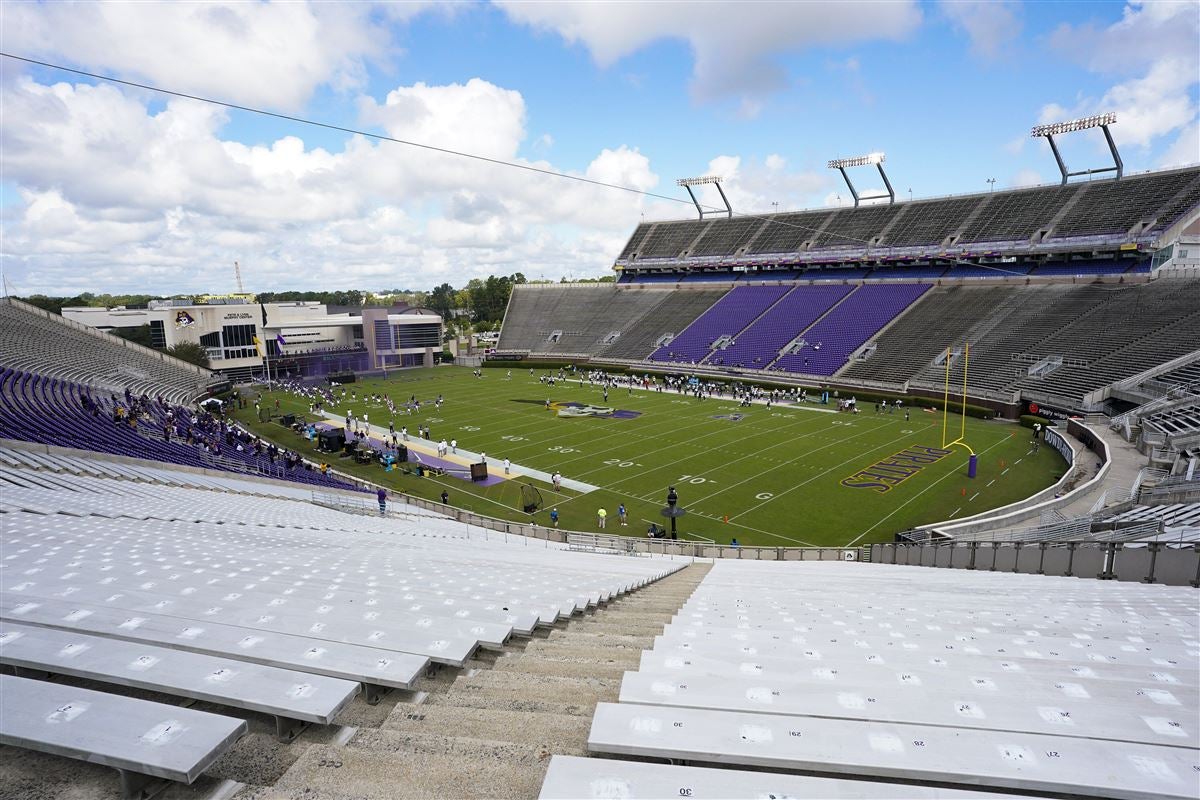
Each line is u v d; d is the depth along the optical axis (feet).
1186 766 9.25
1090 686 13.23
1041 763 9.36
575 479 125.59
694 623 23.07
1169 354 151.33
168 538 35.01
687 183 329.31
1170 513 62.75
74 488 58.39
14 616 15.76
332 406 212.23
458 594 25.68
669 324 292.20
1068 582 42.45
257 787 9.88
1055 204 222.69
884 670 14.49
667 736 10.21
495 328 499.51
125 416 127.54
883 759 9.49
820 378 218.38
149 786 9.64
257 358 286.46
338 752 10.88
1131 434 124.47
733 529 98.94
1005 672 14.67
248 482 97.25
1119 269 198.39
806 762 9.45
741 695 12.30
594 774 8.91
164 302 291.38
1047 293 206.39
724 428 164.66
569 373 277.85
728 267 306.35
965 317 215.72
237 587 21.84
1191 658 17.57
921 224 254.27
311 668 13.80
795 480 120.37
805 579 46.06
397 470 134.62
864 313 242.99
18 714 10.07
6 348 155.63
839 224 279.69
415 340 334.44
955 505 105.50
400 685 13.20
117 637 14.94
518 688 14.98
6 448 77.15
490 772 10.29
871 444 144.87
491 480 126.62
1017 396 168.55
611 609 30.48
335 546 43.09
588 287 346.13
